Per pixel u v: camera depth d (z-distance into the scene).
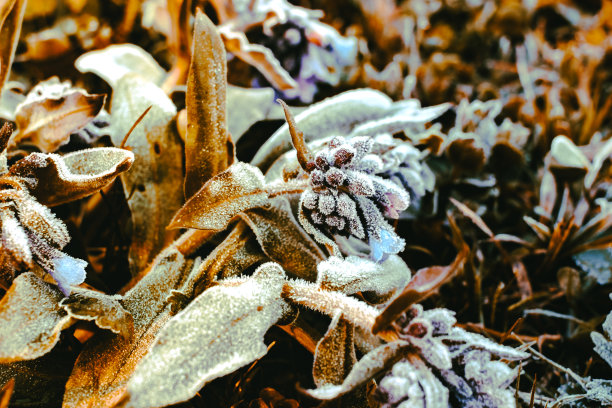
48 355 0.42
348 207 0.39
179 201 0.46
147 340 0.40
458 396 0.37
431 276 0.38
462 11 0.84
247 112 0.52
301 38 0.55
